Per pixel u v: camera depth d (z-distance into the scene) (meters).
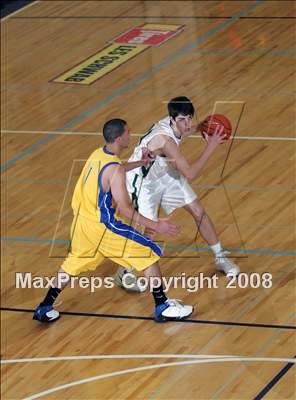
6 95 14.28
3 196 11.62
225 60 13.52
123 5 16.80
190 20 15.38
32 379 8.53
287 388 7.70
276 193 10.23
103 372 8.40
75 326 9.12
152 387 8.06
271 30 14.12
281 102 11.84
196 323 8.75
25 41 16.14
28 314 9.48
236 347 8.33
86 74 14.33
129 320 9.05
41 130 12.98
